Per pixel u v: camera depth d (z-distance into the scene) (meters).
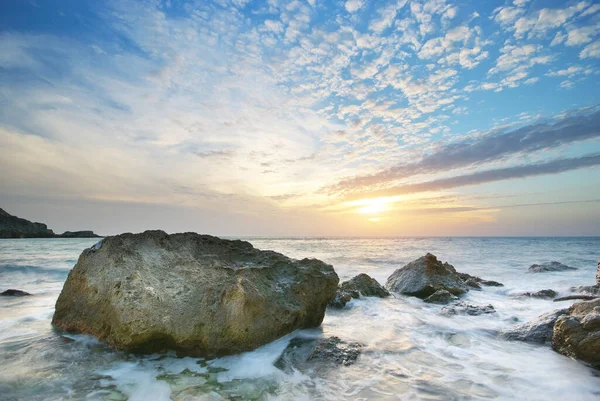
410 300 11.91
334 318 9.29
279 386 5.04
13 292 11.52
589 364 5.55
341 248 48.72
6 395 4.55
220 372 5.48
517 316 9.22
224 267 7.30
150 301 6.07
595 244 58.81
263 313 6.62
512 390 4.88
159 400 4.56
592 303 6.63
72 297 7.19
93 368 5.47
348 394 4.79
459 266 23.55
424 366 5.83
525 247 48.56
